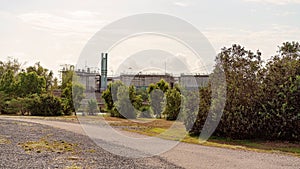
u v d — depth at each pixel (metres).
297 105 13.96
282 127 13.91
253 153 10.86
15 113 28.69
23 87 33.09
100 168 8.06
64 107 28.05
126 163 8.72
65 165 8.24
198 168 8.38
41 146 10.88
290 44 14.97
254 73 14.79
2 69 42.66
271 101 14.31
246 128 14.07
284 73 14.46
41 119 22.45
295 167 8.83
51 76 42.91
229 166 8.70
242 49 15.09
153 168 8.23
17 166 8.04
